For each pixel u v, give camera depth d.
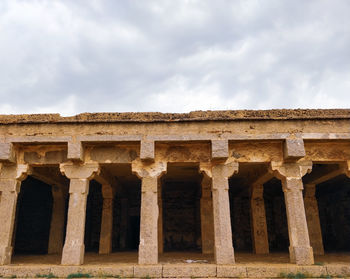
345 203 14.36
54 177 11.80
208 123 8.68
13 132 8.72
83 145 8.80
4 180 8.80
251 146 8.95
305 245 8.14
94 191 16.06
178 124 8.68
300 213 8.42
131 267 7.68
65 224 14.18
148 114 8.86
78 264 8.01
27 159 9.04
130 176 12.84
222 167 8.74
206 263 8.32
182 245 15.27
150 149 8.48
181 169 11.98
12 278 7.49
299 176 8.71
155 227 8.29
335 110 8.89
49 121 8.71
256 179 11.39
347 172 9.06
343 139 8.59
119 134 8.62
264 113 8.88
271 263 8.27
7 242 8.37
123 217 15.52
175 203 15.98
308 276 7.50
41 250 14.38
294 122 8.68
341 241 14.53
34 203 15.17
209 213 11.61
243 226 15.64
